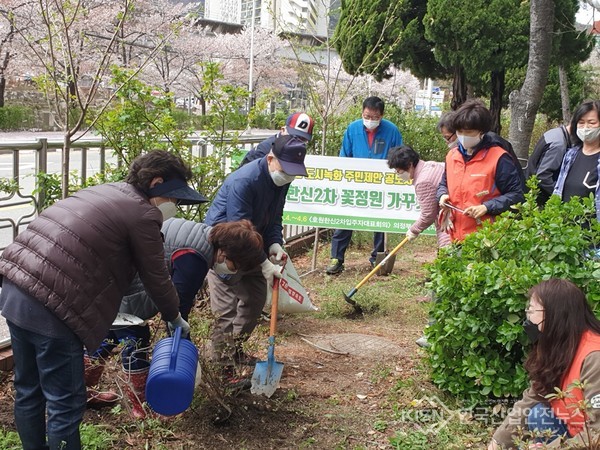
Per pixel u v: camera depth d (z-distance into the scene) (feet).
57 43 16.71
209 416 12.16
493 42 39.78
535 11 22.52
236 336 12.67
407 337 17.81
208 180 19.16
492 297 12.35
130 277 10.05
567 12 39.27
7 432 11.49
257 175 13.57
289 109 34.40
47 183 16.06
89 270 9.37
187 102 116.06
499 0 39.40
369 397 13.88
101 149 17.63
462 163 16.08
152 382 10.05
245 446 11.57
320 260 26.76
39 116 87.51
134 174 10.18
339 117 33.19
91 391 12.46
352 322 19.10
